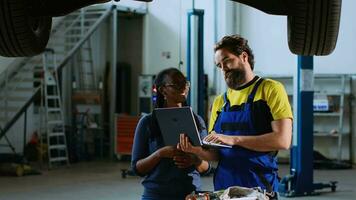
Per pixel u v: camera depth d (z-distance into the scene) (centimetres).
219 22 1081
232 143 260
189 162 280
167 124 274
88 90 1152
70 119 1145
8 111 998
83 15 1099
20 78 1020
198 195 259
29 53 281
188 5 1134
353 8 1017
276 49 1065
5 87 996
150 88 1120
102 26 1209
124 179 830
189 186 290
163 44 1170
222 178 277
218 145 259
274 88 268
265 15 1071
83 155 1074
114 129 1086
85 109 1150
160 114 273
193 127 266
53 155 1023
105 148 1157
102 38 1209
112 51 1109
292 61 1052
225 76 277
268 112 268
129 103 1211
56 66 1009
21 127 1070
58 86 1011
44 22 301
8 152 1030
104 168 960
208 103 1067
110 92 1129
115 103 1121
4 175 866
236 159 272
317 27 270
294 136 692
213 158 279
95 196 692
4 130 970
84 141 1117
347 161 1026
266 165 271
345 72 1026
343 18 1022
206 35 1091
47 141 980
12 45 272
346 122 1027
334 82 1030
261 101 269
